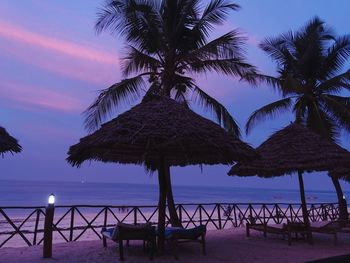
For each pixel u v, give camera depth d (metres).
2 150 8.63
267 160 11.43
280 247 10.15
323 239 11.81
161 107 8.36
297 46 19.98
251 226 11.88
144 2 13.96
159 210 8.86
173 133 7.66
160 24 14.12
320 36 19.81
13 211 40.22
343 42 18.86
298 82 18.17
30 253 8.76
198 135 7.80
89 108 14.13
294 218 21.67
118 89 14.07
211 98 14.97
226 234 12.43
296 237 11.51
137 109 8.43
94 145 7.82
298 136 11.73
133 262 7.93
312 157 10.84
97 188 155.12
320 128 18.47
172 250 9.05
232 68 14.31
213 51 13.78
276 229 10.96
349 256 2.65
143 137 7.57
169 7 14.22
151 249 8.23
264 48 20.69
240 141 8.78
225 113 14.91
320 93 19.41
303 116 19.50
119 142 7.57
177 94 14.99
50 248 8.28
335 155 10.83
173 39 13.98
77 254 8.58
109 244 9.93
